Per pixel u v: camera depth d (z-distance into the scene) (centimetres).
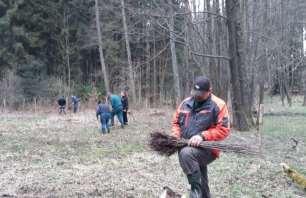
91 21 4881
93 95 4419
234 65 2108
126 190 939
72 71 4997
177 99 3441
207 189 681
